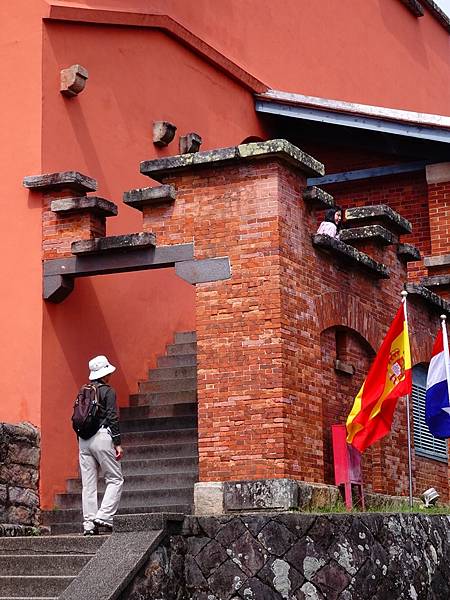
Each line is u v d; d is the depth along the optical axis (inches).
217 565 412.8
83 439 478.0
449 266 701.9
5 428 519.8
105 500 474.3
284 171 511.2
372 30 978.7
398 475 604.4
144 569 392.5
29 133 576.4
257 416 489.4
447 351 512.1
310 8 876.6
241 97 762.2
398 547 445.7
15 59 588.1
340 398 550.9
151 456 550.3
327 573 415.2
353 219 607.8
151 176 530.6
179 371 609.6
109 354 594.6
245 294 501.0
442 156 732.0
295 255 513.0
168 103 677.9
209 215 515.2
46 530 529.3
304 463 497.7
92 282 589.6
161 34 676.1
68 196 565.0
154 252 527.5
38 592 422.3
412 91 1046.4
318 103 751.7
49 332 559.2
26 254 566.3
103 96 620.7
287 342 496.7
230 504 480.1
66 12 593.9
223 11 754.2
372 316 588.4
